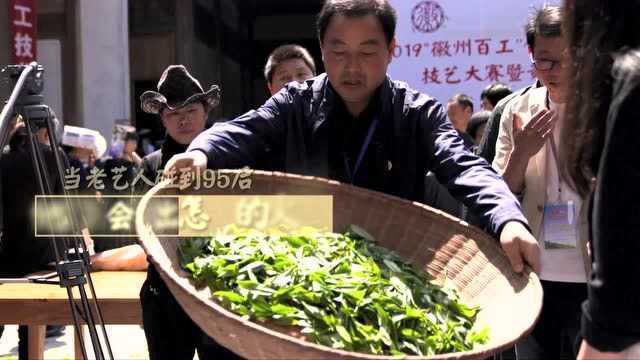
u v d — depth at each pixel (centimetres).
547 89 236
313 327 147
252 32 1666
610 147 115
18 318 252
